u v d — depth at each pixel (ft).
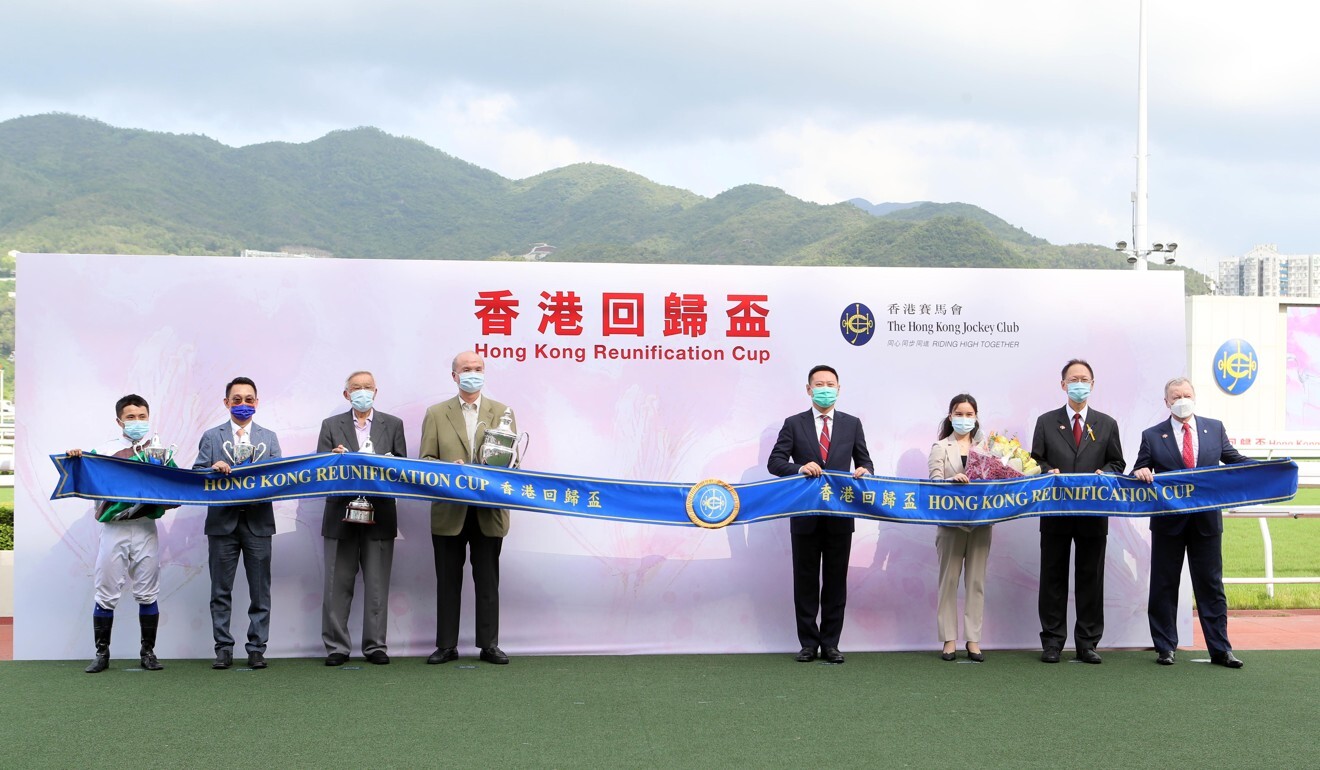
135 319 23.36
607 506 23.20
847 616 24.85
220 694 19.88
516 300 24.21
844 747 16.57
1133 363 25.66
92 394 23.24
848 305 24.98
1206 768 15.57
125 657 23.22
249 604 23.04
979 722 18.13
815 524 23.32
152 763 15.57
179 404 23.40
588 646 24.20
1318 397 65.77
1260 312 65.51
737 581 24.59
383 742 16.71
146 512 21.74
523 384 24.20
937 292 25.21
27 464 23.08
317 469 21.99
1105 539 23.53
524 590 24.12
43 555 23.08
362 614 23.70
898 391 25.05
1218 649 23.12
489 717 18.30
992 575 25.12
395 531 22.86
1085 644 23.58
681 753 16.20
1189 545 23.47
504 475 22.61
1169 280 25.79
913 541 25.02
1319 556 46.29
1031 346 25.40
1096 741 16.99
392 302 23.95
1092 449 23.67
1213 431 23.65
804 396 24.77
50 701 19.29
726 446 24.54
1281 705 19.44
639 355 24.47
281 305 23.70
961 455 23.94
